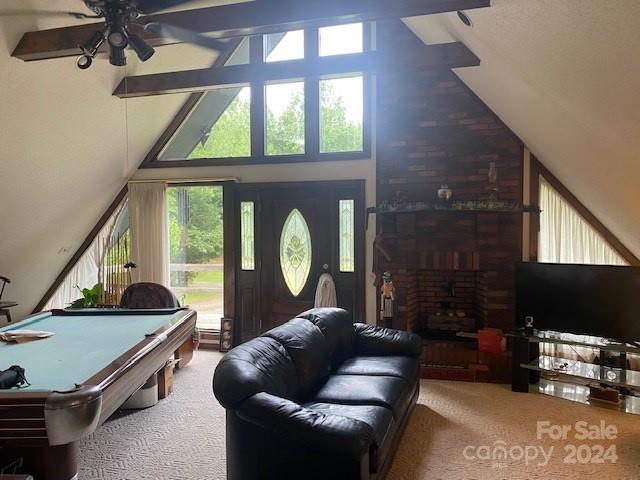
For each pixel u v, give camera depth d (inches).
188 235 237.0
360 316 211.3
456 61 160.1
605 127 111.7
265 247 225.8
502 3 97.3
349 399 110.4
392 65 167.5
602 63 87.1
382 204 192.1
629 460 114.0
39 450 89.4
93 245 242.1
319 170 215.6
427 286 211.0
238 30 128.5
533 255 187.0
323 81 216.1
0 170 165.2
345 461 79.0
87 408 80.4
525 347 161.5
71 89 164.9
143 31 131.3
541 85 122.0
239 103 228.4
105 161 211.5
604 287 152.5
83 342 121.3
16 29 133.7
